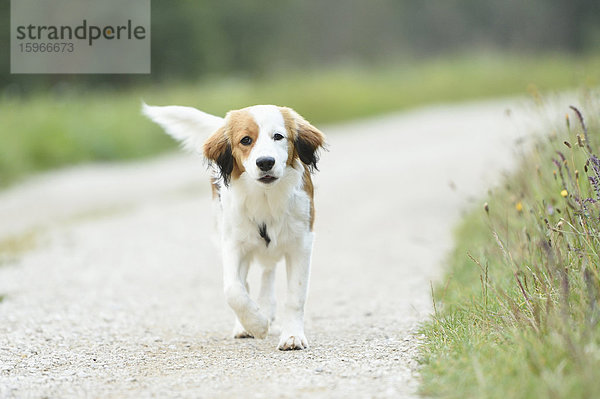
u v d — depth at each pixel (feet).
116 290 35.76
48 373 22.91
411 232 46.62
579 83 42.68
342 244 45.11
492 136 84.33
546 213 27.14
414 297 32.12
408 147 84.64
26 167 78.95
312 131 25.64
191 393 20.13
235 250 25.89
